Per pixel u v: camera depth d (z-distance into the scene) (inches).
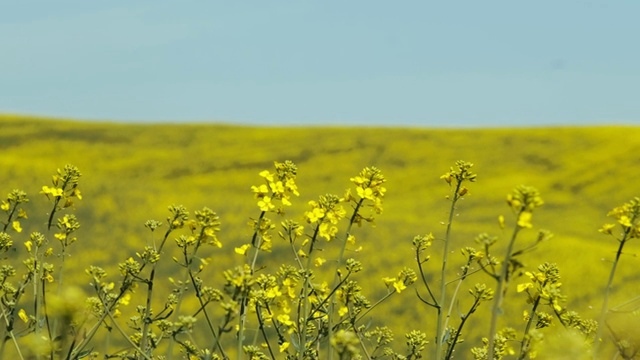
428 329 960.9
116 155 3125.0
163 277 1064.8
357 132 3440.0
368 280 1204.5
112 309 270.8
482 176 2795.3
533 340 221.1
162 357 298.0
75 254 1317.7
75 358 235.1
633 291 1194.6
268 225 285.1
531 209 196.7
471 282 1143.0
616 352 232.2
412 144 3218.5
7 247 303.4
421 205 2409.0
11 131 3363.7
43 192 301.3
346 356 193.9
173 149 3228.3
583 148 3029.0
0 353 252.8
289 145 3235.7
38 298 273.4
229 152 3157.0
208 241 265.3
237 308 212.5
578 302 1156.5
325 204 285.9
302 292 289.0
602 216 2265.0
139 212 1660.9
